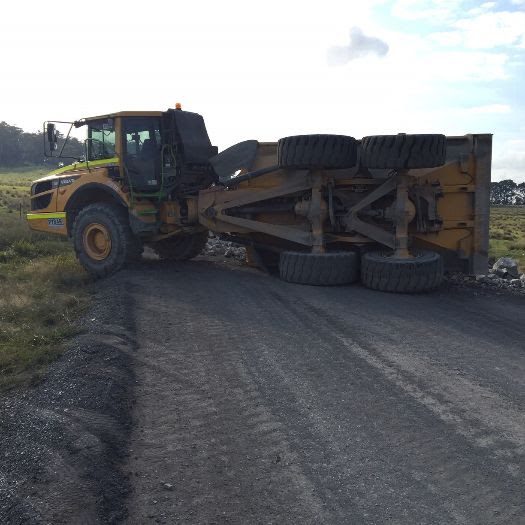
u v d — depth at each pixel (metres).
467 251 9.95
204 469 3.81
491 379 5.41
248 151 10.84
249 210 10.67
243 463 3.89
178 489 3.58
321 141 9.40
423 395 5.00
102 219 10.64
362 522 3.23
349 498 3.46
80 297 8.87
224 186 10.82
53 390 5.09
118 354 5.86
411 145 8.95
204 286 9.35
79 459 3.80
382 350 6.23
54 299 8.54
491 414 4.61
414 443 4.12
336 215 10.02
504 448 4.04
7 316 7.64
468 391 5.10
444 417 4.55
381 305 8.33
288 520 3.26
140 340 6.53
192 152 11.05
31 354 6.07
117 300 8.16
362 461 3.88
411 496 3.47
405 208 9.41
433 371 5.61
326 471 3.77
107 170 10.83
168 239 12.76
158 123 10.78
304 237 10.13
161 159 10.69
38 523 3.14
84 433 4.17
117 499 3.46
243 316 7.57
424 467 3.79
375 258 9.34
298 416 4.59
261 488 3.59
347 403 4.83
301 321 7.37
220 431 4.35
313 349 6.25
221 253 14.06
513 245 23.12
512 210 140.00
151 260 12.34
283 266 9.91
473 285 10.17
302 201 10.18
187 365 5.76
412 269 8.98
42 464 3.77
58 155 11.59
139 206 10.67
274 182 10.55
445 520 3.22
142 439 4.24
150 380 5.37
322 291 9.20
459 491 3.51
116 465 3.84
